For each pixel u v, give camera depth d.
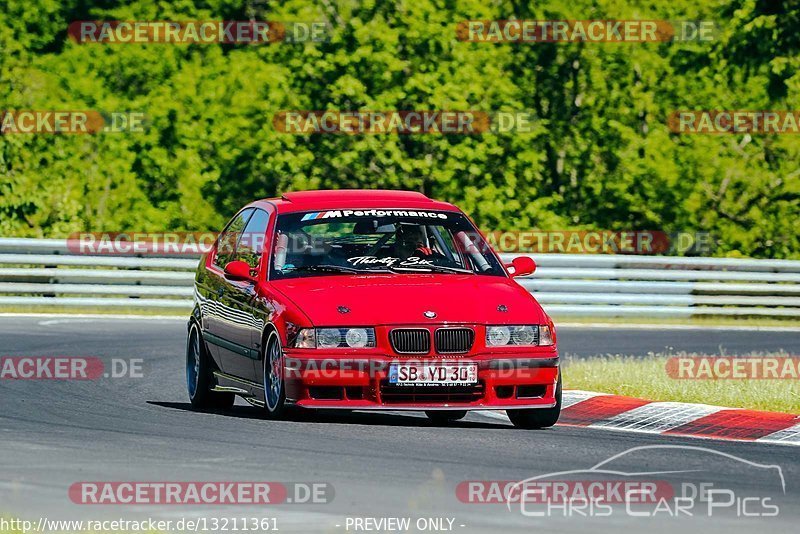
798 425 36.25
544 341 34.84
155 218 109.62
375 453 30.14
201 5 123.94
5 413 36.50
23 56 118.44
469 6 106.00
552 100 110.81
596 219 110.19
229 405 39.69
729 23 99.19
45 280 78.31
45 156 111.19
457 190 103.62
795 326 77.31
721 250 109.69
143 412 37.41
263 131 105.50
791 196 111.25
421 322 33.88
